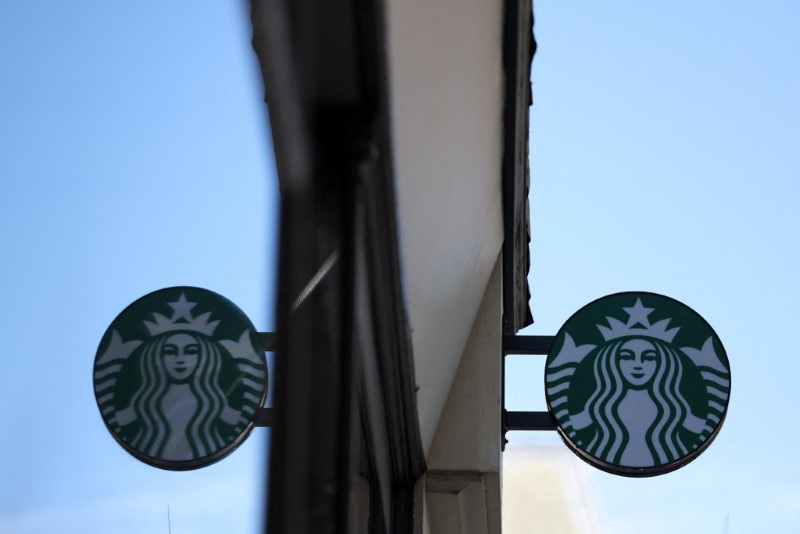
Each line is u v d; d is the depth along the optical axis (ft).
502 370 23.06
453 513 21.11
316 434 10.02
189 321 18.86
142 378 18.62
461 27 13.57
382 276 13.62
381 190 12.00
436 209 15.49
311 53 10.07
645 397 23.17
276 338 9.69
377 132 11.08
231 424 18.48
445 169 15.35
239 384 18.60
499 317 22.88
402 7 10.75
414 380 17.22
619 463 22.75
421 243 15.24
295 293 9.82
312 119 10.54
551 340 24.11
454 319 19.98
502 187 20.42
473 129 16.55
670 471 22.89
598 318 23.77
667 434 22.85
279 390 9.55
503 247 23.03
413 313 16.12
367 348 14.53
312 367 9.97
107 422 18.54
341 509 10.09
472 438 21.71
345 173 10.93
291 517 9.39
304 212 10.21
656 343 23.52
